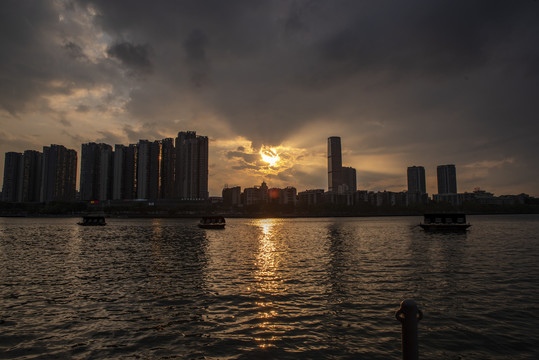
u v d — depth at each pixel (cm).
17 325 1656
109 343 1430
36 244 5750
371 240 6216
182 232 9081
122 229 10450
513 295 2136
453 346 1371
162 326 1628
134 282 2616
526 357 1269
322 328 1583
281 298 2106
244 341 1437
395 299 2062
